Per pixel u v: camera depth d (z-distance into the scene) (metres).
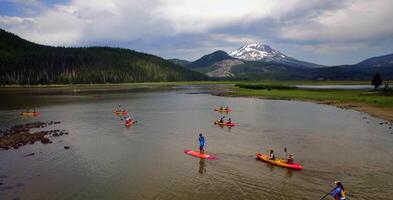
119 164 36.94
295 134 53.25
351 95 123.44
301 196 27.59
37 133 54.12
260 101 114.12
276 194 28.00
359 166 35.62
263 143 46.91
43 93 162.25
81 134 54.19
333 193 26.08
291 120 68.31
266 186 29.86
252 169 34.91
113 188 29.62
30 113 79.25
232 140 49.00
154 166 36.12
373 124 62.44
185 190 29.05
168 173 33.72
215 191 28.72
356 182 30.78
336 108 89.62
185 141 48.56
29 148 44.34
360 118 70.44
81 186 30.16
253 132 55.25
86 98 130.25
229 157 39.56
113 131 56.84
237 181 31.25
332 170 34.31
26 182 31.23
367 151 42.00
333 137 50.66
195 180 31.55
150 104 105.19
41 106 99.12
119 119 71.19
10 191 29.00
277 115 76.38
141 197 27.55
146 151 42.66
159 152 42.12
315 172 33.75
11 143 46.72
